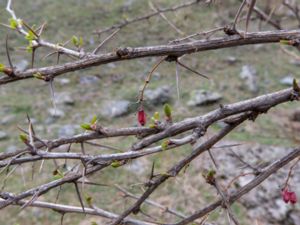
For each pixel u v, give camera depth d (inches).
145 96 174.6
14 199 60.7
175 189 145.3
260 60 203.8
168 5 226.7
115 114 169.8
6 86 185.8
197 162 150.5
